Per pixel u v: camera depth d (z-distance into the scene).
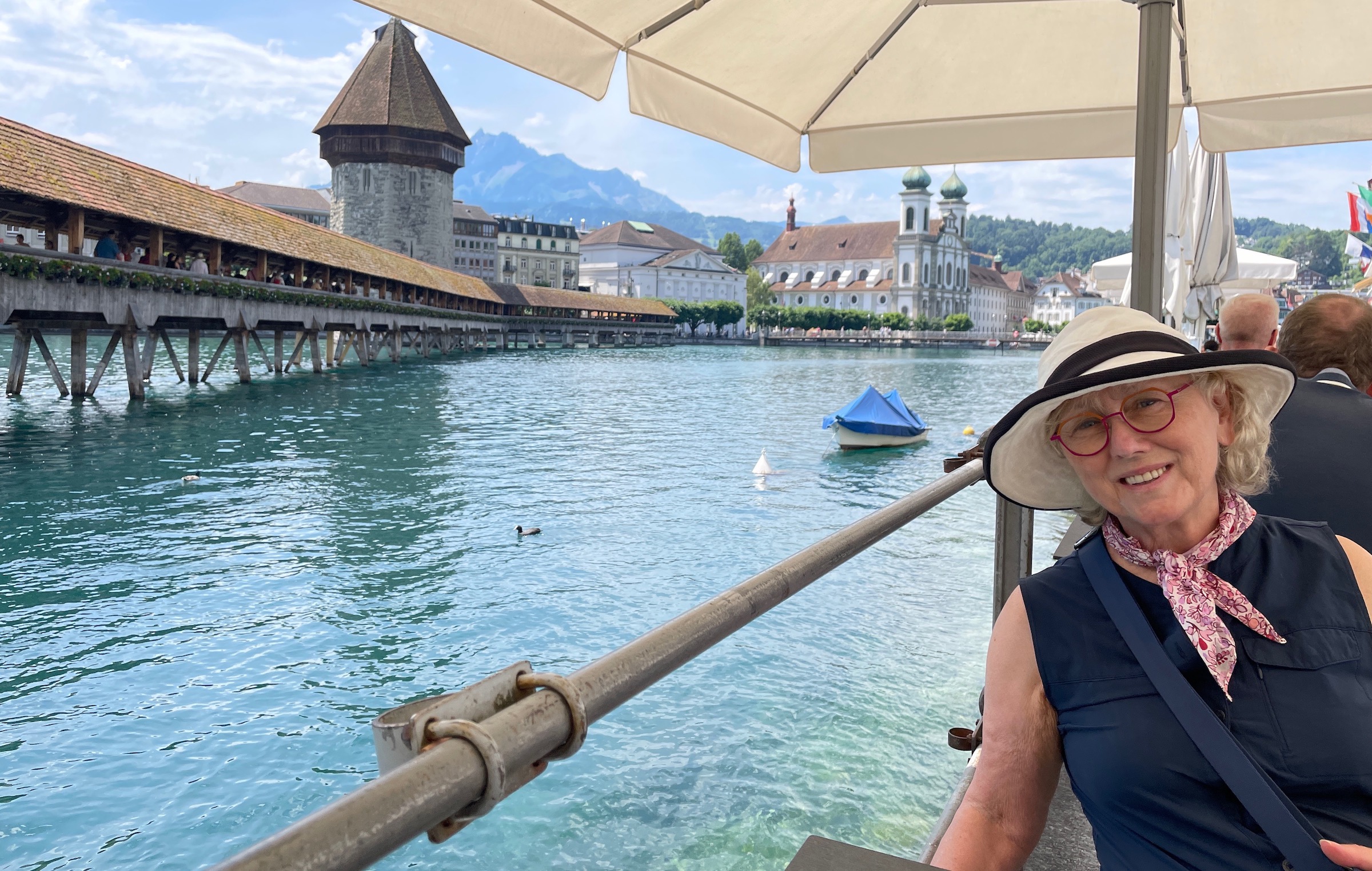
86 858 5.33
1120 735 1.16
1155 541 1.30
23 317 29.03
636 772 5.73
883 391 47.47
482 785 0.72
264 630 9.26
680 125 2.56
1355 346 2.43
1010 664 1.29
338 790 6.13
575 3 1.92
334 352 58.62
